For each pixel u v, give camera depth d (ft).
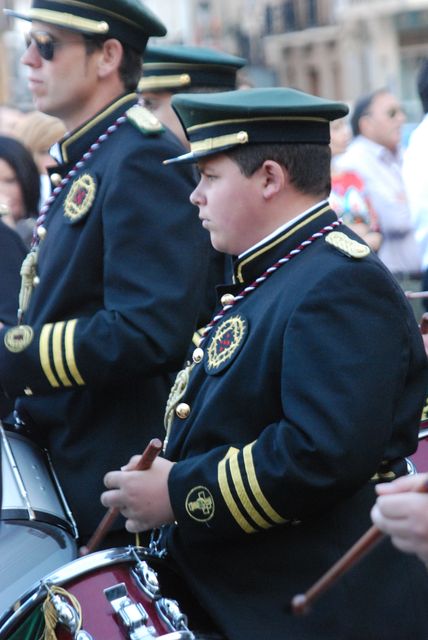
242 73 27.04
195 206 16.80
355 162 33.14
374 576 13.82
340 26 120.88
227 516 13.56
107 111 17.42
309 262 13.84
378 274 13.53
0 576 15.76
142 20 17.58
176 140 17.20
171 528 14.67
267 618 13.79
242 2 127.95
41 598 13.89
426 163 26.18
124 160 16.72
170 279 16.33
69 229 17.07
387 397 13.34
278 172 14.08
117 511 14.47
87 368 16.25
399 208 33.12
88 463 17.01
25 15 17.51
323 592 12.05
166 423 15.11
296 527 13.89
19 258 19.04
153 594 13.67
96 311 16.87
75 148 17.43
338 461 13.07
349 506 13.99
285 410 13.38
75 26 17.19
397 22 117.19
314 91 124.06
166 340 16.15
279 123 14.03
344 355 13.23
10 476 16.03
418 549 10.93
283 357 13.48
